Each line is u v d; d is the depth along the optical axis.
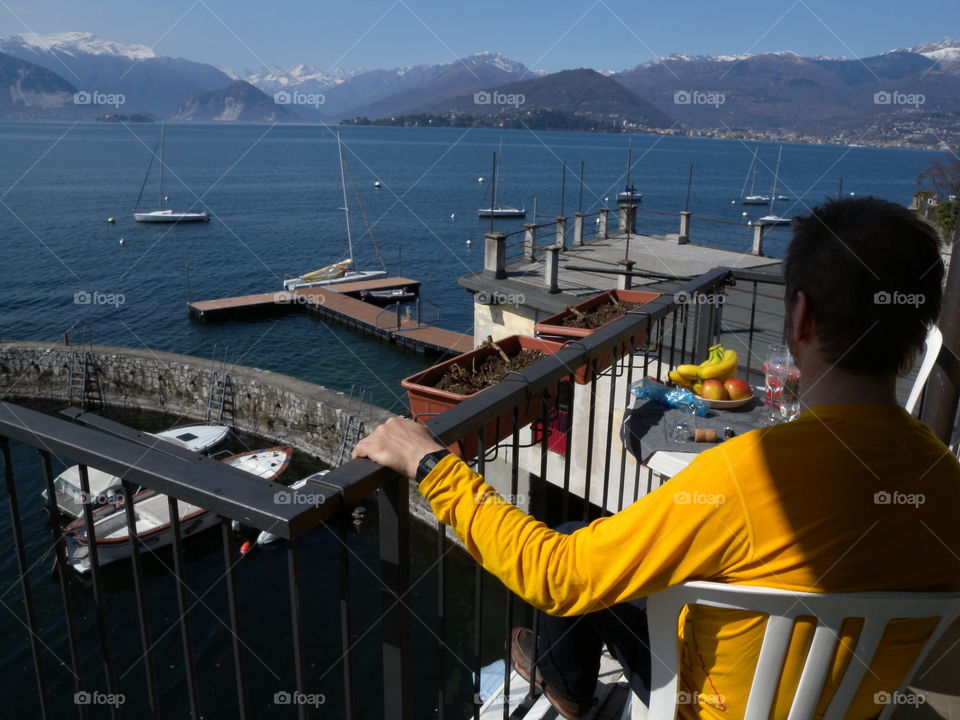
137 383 31.48
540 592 1.33
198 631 17.17
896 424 1.23
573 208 101.50
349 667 1.44
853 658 1.25
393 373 37.91
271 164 171.50
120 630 17.44
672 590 1.33
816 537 1.18
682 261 18.52
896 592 1.19
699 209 99.50
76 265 61.84
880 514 1.18
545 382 1.96
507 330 15.14
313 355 40.34
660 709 1.46
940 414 3.21
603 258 18.72
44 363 31.95
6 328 43.88
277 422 28.45
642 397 2.68
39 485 22.91
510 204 105.56
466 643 16.19
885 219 1.21
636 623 1.79
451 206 103.81
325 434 27.12
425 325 44.44
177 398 30.78
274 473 25.22
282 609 17.80
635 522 1.26
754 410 2.62
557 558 1.32
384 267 63.56
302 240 76.88
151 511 20.53
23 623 17.73
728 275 4.37
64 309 48.41
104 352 31.78
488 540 1.37
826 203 1.31
